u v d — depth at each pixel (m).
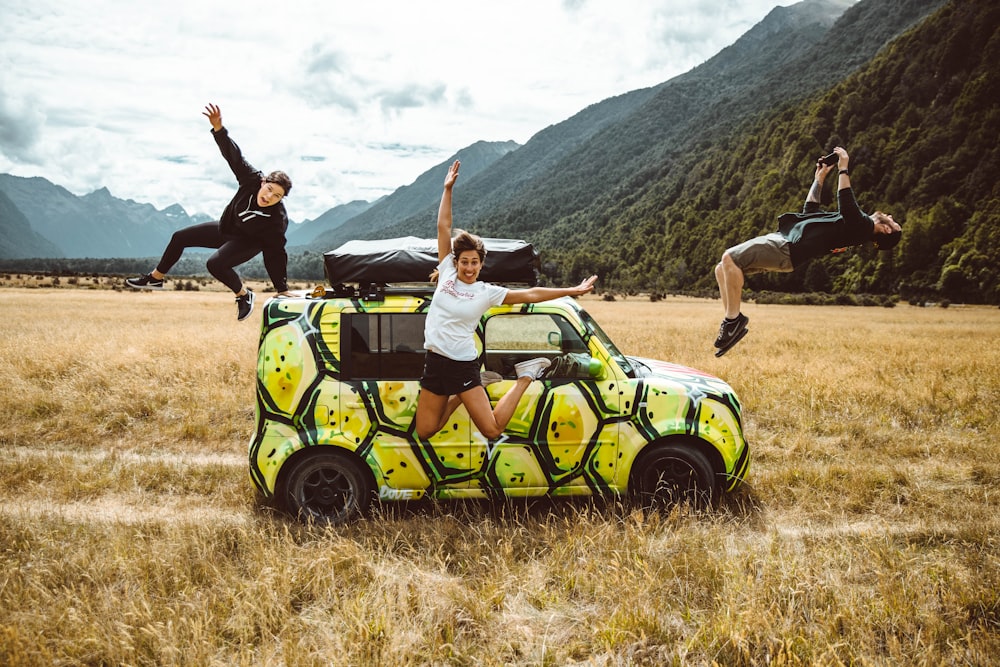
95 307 37.22
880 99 199.50
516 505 5.38
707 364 12.97
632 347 16.36
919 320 41.03
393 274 4.98
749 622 3.46
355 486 5.02
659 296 88.00
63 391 9.48
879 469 6.48
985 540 4.71
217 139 4.98
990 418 8.44
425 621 3.62
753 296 85.31
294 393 4.98
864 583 4.11
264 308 5.10
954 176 155.25
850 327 29.69
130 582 3.97
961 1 193.12
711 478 5.14
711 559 4.25
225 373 10.95
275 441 4.97
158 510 5.47
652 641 3.50
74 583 3.97
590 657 3.34
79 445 7.52
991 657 3.30
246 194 5.04
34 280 86.88
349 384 4.98
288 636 3.43
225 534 4.65
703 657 3.34
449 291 4.27
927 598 3.84
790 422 8.49
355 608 3.61
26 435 7.78
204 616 3.55
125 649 3.26
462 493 5.06
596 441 5.07
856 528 5.08
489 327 5.15
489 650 3.42
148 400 9.06
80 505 5.58
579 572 4.13
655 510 5.06
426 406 4.41
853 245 3.92
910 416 8.64
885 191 171.38
